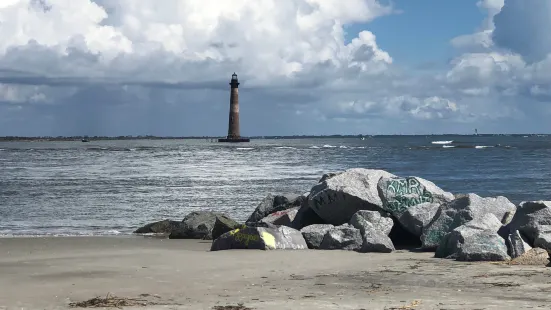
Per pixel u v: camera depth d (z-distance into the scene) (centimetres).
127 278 1295
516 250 1487
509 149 13038
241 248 1755
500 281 1209
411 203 1897
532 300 1016
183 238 2233
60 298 1086
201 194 4150
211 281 1254
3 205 3538
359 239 1731
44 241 2117
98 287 1192
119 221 2895
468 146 15538
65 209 3359
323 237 1770
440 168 6794
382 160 8725
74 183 5116
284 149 15288
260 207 2405
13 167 7694
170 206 3494
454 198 1938
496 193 4031
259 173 6259
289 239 1761
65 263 1532
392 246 1700
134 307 999
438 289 1141
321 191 1969
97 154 12612
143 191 4384
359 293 1105
